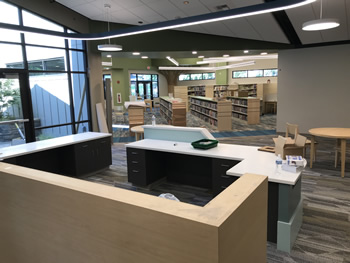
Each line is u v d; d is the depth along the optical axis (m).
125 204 1.16
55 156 5.01
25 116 6.17
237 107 12.88
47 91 6.68
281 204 2.64
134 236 1.17
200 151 3.66
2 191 1.76
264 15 6.30
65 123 7.21
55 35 4.80
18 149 4.20
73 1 6.36
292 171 2.75
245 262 1.24
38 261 1.68
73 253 1.45
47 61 6.62
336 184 4.44
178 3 5.96
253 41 8.25
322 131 5.09
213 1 5.73
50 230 1.54
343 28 6.94
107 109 8.07
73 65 7.39
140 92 19.56
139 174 4.34
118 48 6.00
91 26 7.56
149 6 6.26
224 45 8.10
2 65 5.66
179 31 7.88
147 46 7.85
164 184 4.67
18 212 1.69
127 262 1.23
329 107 8.37
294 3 3.16
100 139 5.31
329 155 6.19
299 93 8.80
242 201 1.15
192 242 1.00
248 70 17.72
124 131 10.50
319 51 8.28
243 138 8.48
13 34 5.80
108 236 1.26
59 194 1.42
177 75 20.78
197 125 11.56
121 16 7.05
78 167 4.91
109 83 8.00
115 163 6.04
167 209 1.08
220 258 0.97
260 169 2.85
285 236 2.65
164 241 1.08
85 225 1.35
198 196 4.15
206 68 16.16
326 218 3.33
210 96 18.25
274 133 9.21
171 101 11.55
